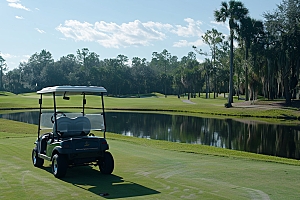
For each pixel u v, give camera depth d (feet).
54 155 22.50
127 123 103.09
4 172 23.82
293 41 136.46
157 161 32.32
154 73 453.99
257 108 140.56
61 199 15.88
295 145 60.44
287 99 145.07
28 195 16.61
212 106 173.99
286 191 19.66
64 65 495.41
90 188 18.94
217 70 264.93
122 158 33.76
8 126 78.02
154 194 17.75
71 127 23.31
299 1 141.90
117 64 461.78
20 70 523.70
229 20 150.92
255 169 28.66
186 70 302.25
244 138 69.77
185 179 23.11
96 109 165.78
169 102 235.81
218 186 20.79
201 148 50.06
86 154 22.48
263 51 142.82
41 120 26.02
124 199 16.34
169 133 77.82
